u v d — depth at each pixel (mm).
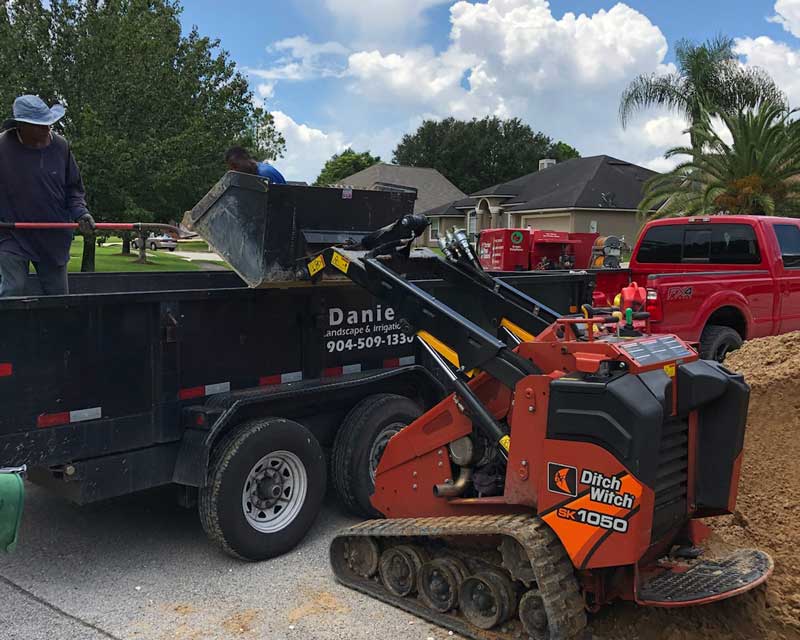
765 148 20516
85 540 4656
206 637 3479
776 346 6242
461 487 3754
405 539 3855
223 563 4336
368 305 5344
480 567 3525
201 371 4422
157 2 19938
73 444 3887
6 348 3621
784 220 8688
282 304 4820
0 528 2805
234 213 4648
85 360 3904
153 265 16500
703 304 7609
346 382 4922
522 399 3230
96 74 16641
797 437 4902
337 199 4906
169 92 17516
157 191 16609
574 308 7246
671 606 3123
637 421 2826
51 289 5098
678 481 3230
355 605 3811
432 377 5477
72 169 5145
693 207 21688
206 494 4191
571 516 3029
